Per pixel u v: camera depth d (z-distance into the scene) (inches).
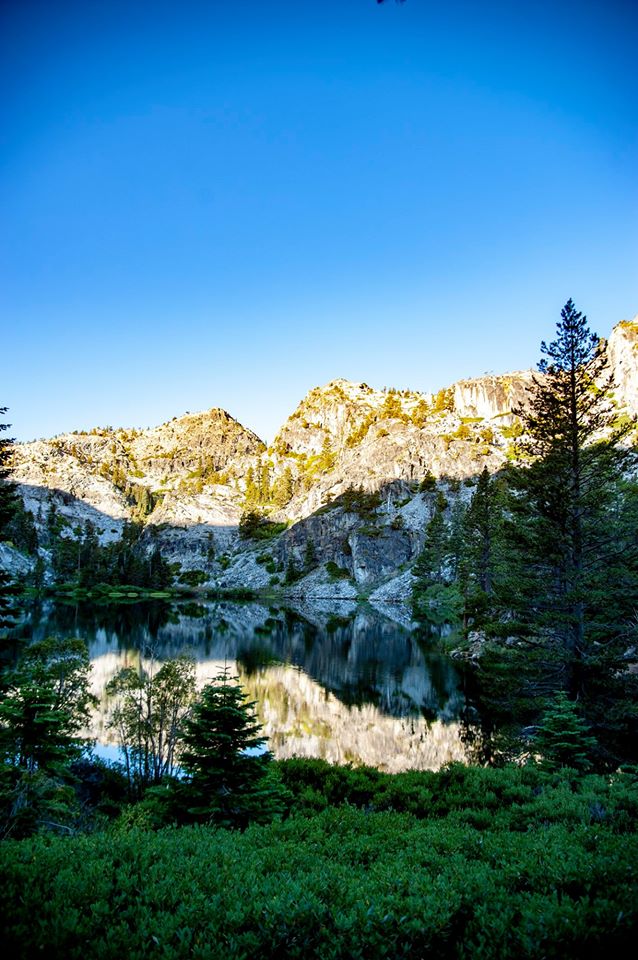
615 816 444.5
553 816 463.5
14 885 253.6
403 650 2704.2
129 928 235.0
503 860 331.9
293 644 2935.5
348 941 226.5
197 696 1278.3
